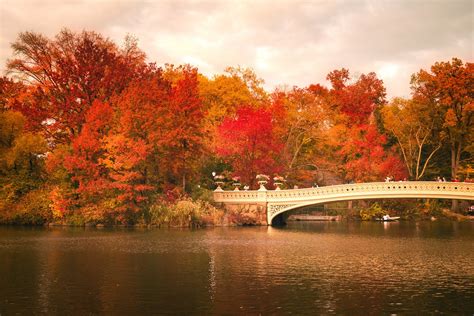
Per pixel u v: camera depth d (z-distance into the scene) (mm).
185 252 34812
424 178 79062
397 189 51094
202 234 46719
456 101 72625
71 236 44094
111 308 20578
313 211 77312
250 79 87875
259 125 64125
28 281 25188
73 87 63875
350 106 92250
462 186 48719
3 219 56594
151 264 30016
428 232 52219
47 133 63844
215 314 19859
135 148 54125
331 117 82125
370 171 71812
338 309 20531
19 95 67750
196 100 58188
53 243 39062
